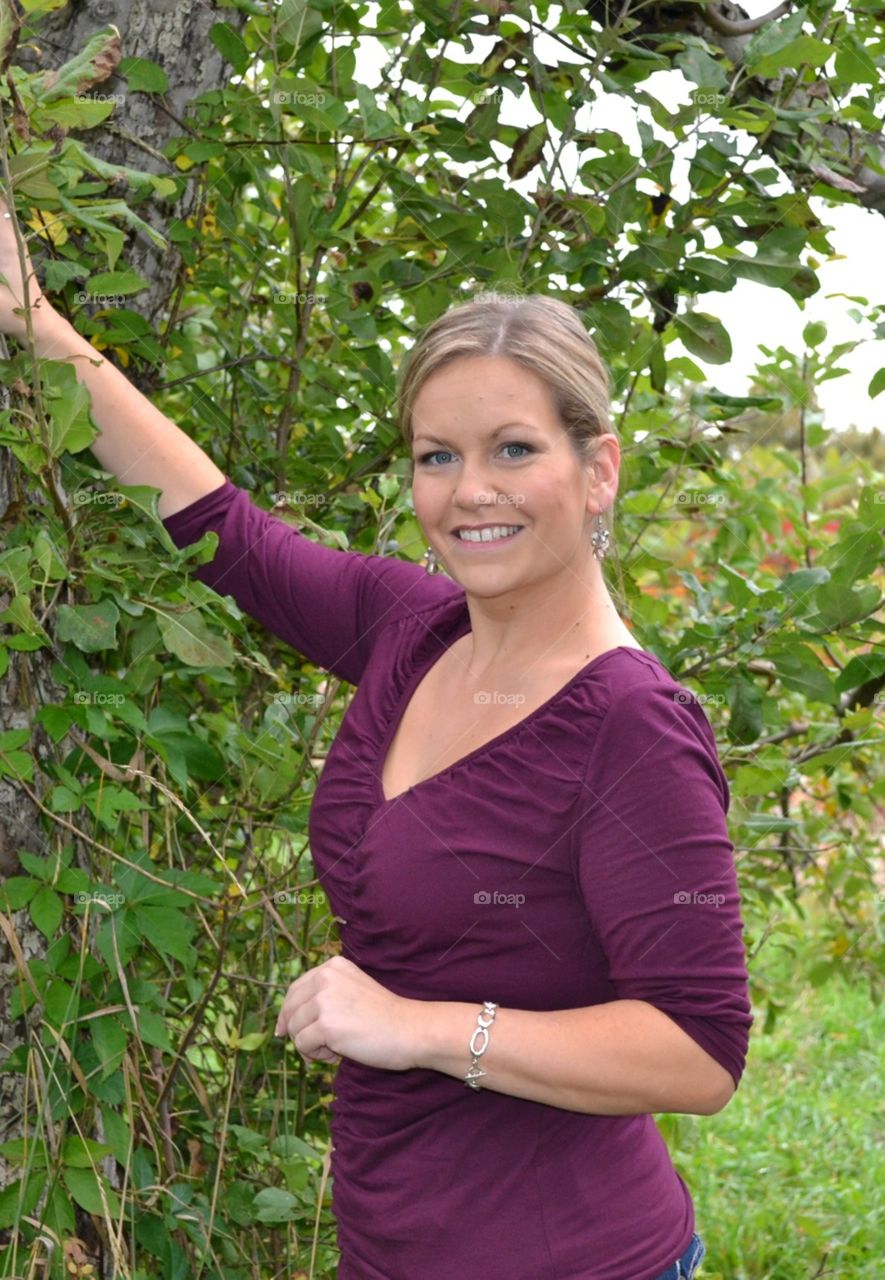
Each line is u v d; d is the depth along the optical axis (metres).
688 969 1.24
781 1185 3.40
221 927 2.04
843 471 3.23
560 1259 1.32
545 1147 1.34
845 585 2.17
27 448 1.51
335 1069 2.17
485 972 1.33
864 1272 2.94
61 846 1.64
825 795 3.23
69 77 1.50
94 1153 1.58
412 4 2.04
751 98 1.94
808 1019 4.45
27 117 1.45
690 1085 1.24
